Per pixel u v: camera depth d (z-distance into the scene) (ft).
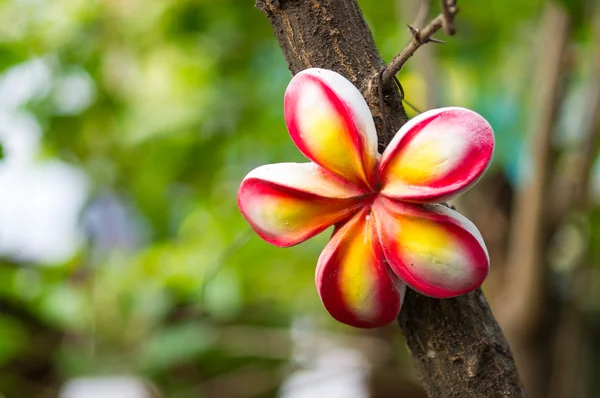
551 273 3.76
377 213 1.93
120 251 4.16
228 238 3.81
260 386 4.15
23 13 3.97
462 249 1.89
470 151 1.87
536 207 3.43
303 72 1.95
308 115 1.93
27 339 3.82
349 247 1.94
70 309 3.64
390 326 4.24
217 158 4.27
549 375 3.67
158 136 4.21
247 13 3.93
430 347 2.01
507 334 3.60
